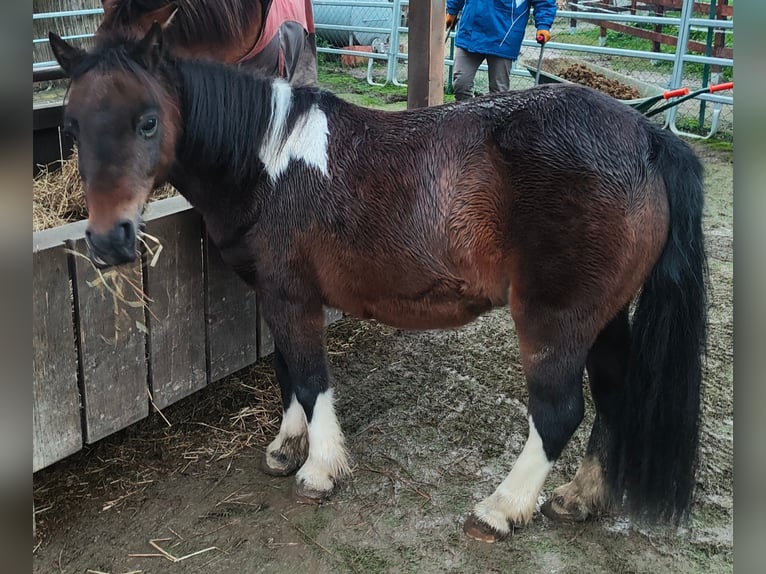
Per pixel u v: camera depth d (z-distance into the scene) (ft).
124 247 5.52
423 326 6.87
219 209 6.72
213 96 6.28
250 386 9.38
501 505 6.61
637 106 14.60
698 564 6.27
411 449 7.99
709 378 9.13
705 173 6.23
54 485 7.41
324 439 7.13
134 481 7.53
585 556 6.40
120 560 6.43
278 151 6.41
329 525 6.85
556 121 5.83
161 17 6.86
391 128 6.42
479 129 6.07
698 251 5.82
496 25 15.62
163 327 7.75
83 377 7.06
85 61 5.57
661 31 29.32
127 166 5.50
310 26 11.73
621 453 6.35
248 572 6.28
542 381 6.16
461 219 6.05
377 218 6.27
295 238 6.48
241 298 8.60
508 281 6.19
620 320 6.55
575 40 33.53
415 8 10.24
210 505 7.17
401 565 6.32
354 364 9.88
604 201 5.65
